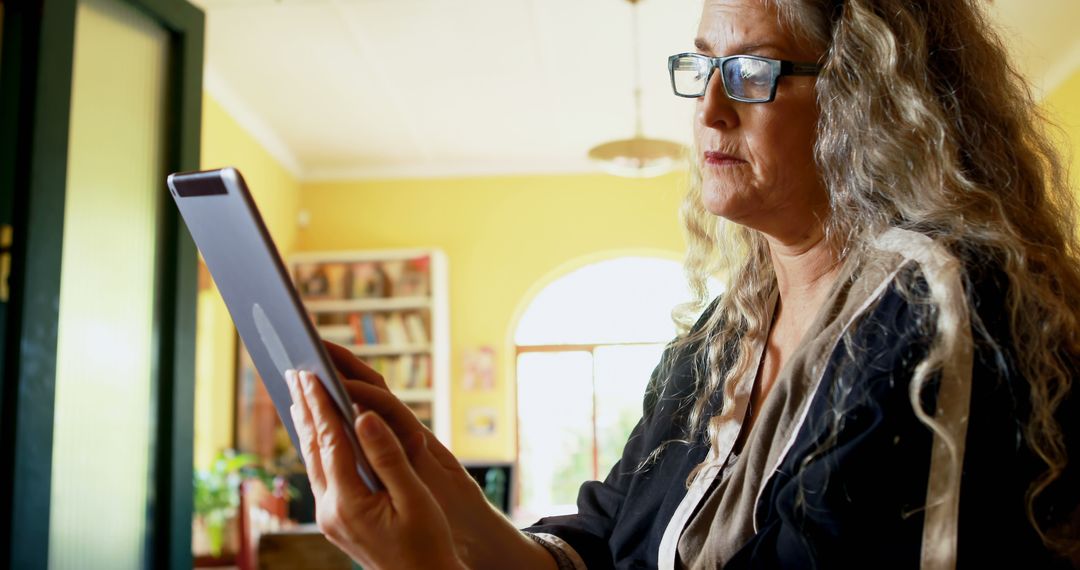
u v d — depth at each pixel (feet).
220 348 22.97
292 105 23.29
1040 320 2.72
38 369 7.98
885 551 2.59
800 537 2.65
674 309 4.39
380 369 26.50
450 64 20.71
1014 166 3.16
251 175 24.38
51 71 8.27
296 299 2.57
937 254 2.77
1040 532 2.59
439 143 26.50
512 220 28.04
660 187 27.78
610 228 27.73
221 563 17.17
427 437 3.64
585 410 28.86
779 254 3.54
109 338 9.10
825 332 2.97
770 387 3.43
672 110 23.95
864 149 3.10
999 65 3.34
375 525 2.57
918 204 2.98
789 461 2.85
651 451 3.84
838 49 3.20
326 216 28.35
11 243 8.01
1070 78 19.71
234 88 22.08
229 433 23.53
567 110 23.89
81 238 8.84
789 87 3.28
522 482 28.50
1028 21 18.31
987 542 2.56
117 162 9.36
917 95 3.07
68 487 8.50
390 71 21.08
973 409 2.60
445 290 27.45
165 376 9.70
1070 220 3.33
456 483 3.57
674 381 3.93
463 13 18.08
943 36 3.26
